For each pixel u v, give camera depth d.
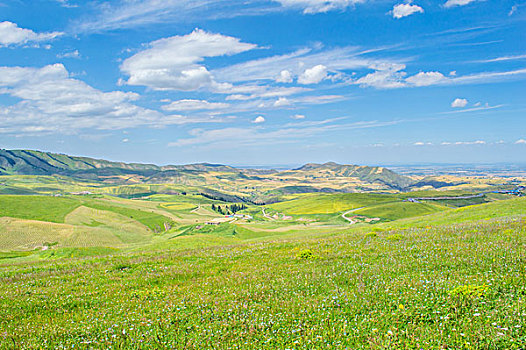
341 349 10.36
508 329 9.99
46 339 12.19
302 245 29.23
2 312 15.47
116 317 14.10
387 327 11.40
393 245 24.34
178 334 12.19
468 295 12.44
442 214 67.12
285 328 12.06
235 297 15.51
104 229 180.75
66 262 28.77
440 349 9.77
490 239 22.23
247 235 129.12
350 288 15.55
